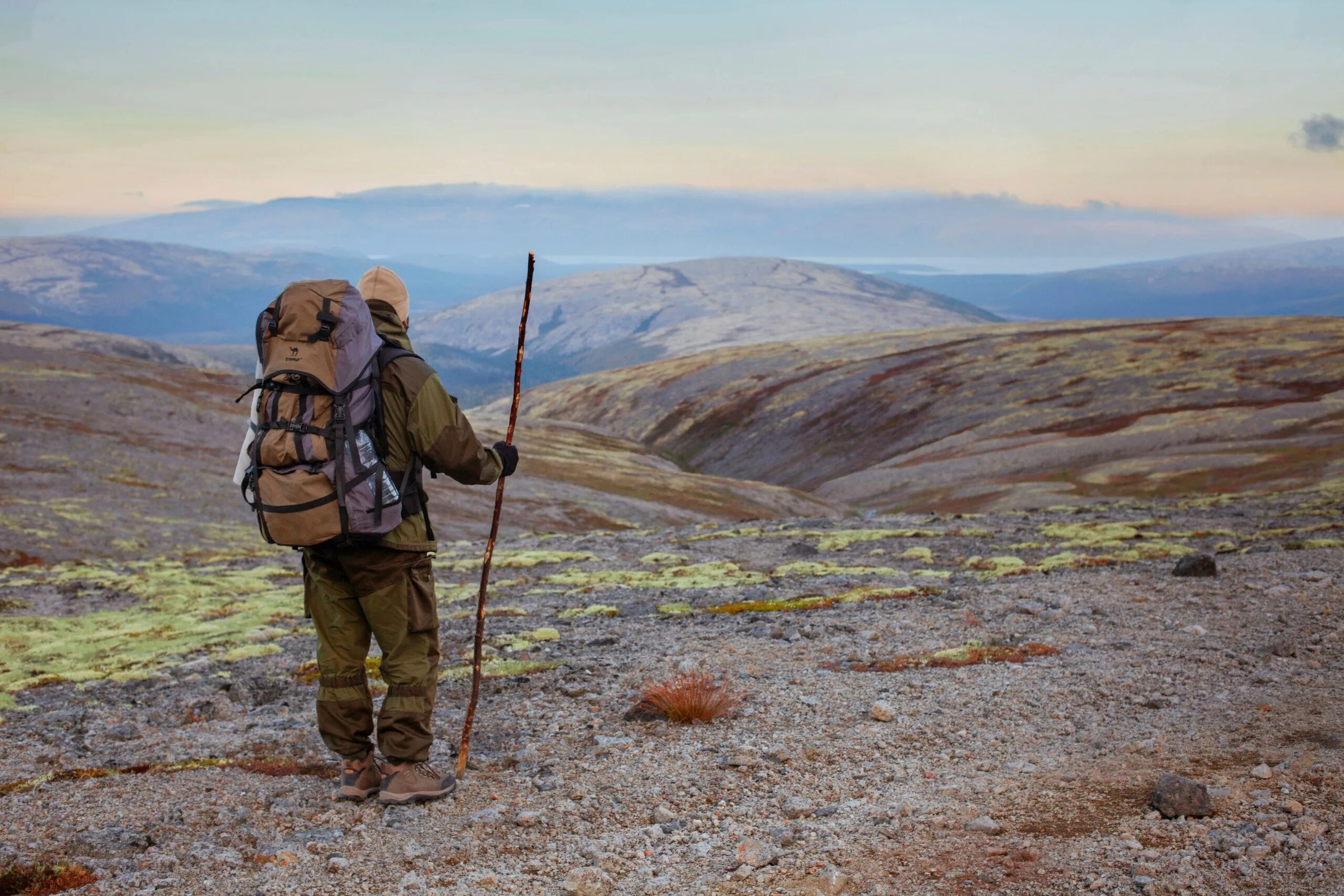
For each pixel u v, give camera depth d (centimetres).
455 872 409
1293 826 390
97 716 827
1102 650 781
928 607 1090
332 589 486
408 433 458
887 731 591
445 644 1126
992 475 11819
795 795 490
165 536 4350
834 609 1142
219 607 1783
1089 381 17050
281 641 1323
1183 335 19025
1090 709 613
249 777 556
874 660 807
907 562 1719
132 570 2730
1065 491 9656
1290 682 634
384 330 483
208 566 2830
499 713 711
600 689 770
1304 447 9712
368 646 504
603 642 1016
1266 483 8100
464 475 489
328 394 442
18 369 9488
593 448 16238
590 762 562
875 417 18838
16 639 1430
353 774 505
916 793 481
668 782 518
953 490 11275
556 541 3017
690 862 412
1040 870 377
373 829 457
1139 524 2205
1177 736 543
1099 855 384
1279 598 955
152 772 569
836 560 1852
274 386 447
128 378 10919
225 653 1235
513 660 936
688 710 638
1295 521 2147
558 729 648
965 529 2300
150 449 7081
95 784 537
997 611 1018
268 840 448
